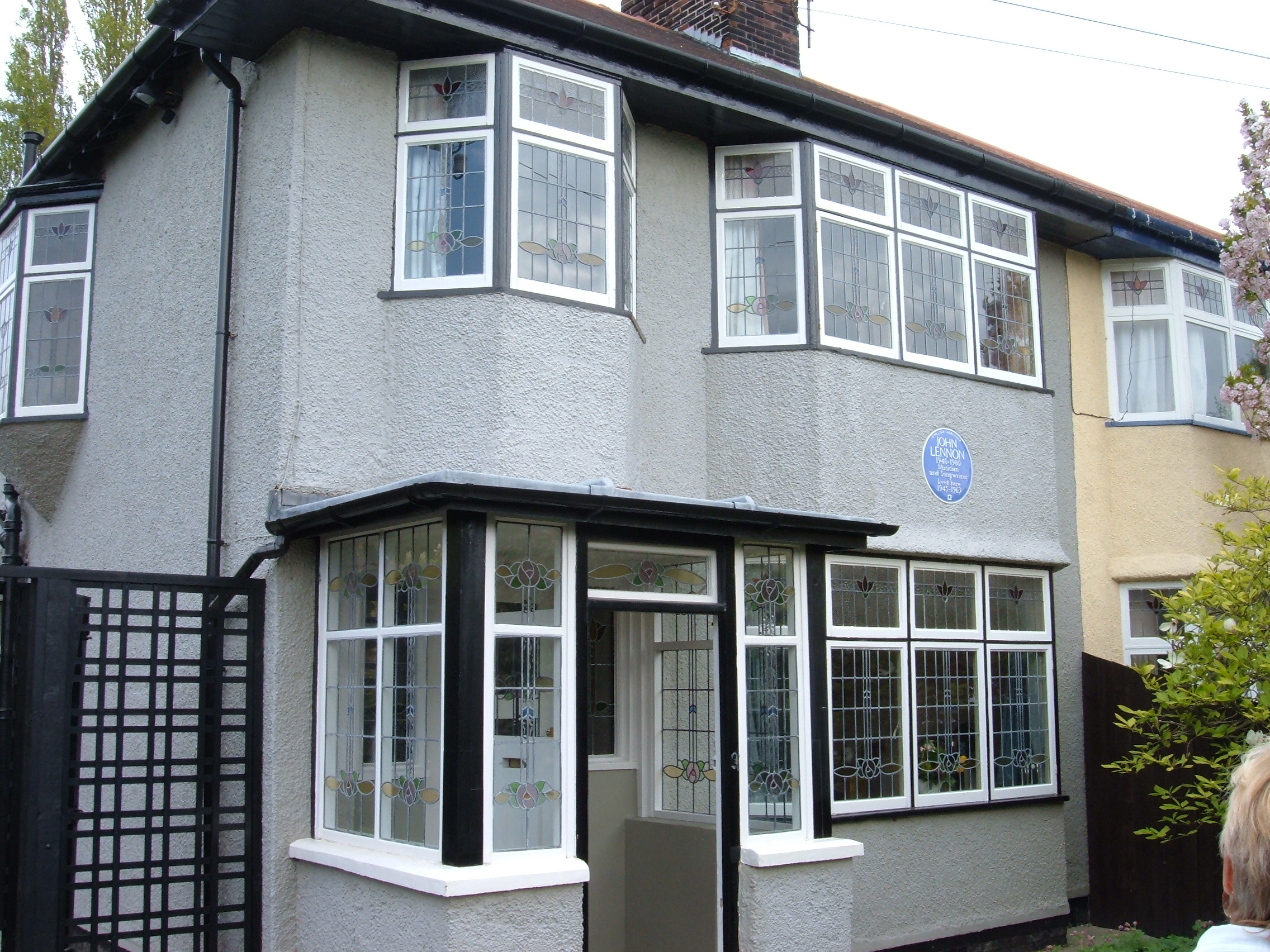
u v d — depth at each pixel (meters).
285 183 7.65
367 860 6.42
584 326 8.03
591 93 8.44
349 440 7.60
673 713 8.47
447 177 8.05
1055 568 10.68
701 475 9.27
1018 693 10.26
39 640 6.51
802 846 7.41
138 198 9.63
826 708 7.85
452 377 7.71
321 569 7.43
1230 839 2.51
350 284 7.77
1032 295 10.97
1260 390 10.98
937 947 9.16
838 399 9.27
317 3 7.48
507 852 6.26
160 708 7.09
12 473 10.52
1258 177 10.77
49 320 10.34
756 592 7.70
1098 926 10.38
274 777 7.11
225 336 7.95
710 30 12.20
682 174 9.53
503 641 6.44
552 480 7.72
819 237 9.47
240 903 7.11
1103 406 11.88
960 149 10.27
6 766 6.50
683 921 8.01
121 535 9.24
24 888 6.30
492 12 7.95
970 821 9.58
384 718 6.79
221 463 7.79
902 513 9.55
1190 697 7.07
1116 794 10.43
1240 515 11.72
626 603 7.00
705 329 9.47
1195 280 12.36
